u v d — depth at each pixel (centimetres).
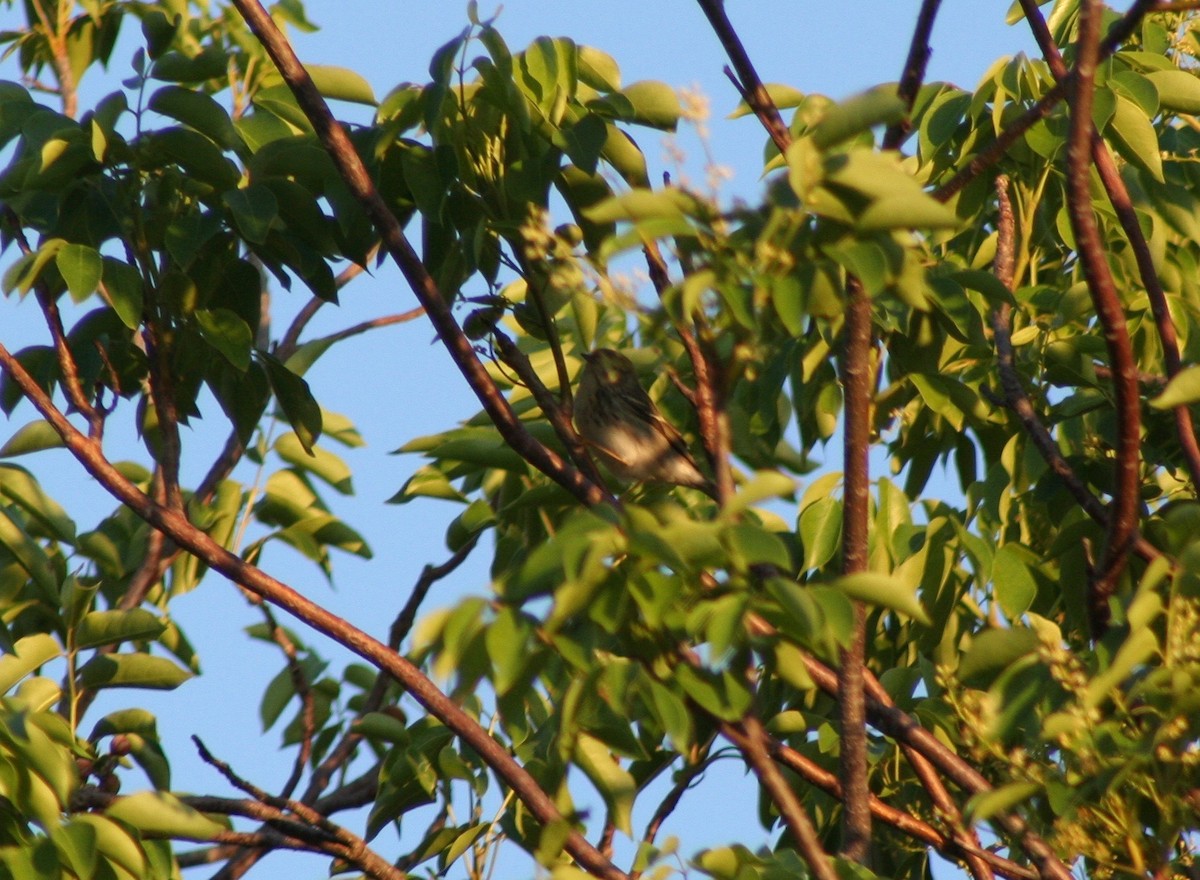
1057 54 962
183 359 1098
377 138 1047
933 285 1057
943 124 1153
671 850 722
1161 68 1091
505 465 1121
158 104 1034
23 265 967
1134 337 1143
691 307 632
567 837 816
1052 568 1130
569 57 1004
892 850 1172
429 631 650
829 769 1138
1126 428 863
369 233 1081
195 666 1355
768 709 1221
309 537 1367
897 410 1249
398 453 1266
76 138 1020
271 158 1051
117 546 1398
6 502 1201
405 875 970
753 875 714
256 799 945
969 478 1272
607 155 1056
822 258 661
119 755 1077
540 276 1050
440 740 1086
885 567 1064
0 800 894
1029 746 837
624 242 629
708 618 644
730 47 973
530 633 652
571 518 647
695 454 1389
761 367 1212
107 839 874
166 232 1030
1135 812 746
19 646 993
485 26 966
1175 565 767
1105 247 1196
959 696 880
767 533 637
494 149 1025
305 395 1103
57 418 957
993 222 1336
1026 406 1026
